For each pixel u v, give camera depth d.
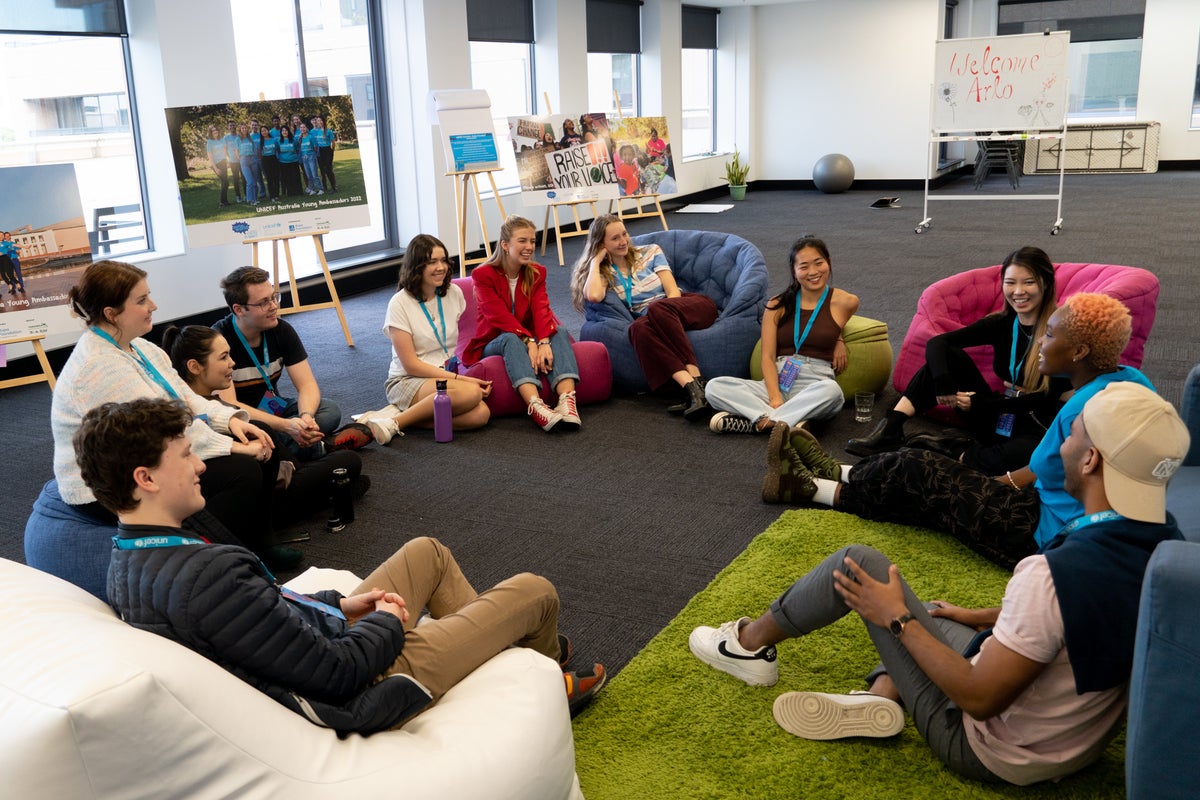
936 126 9.72
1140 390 1.63
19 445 4.51
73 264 4.96
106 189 6.30
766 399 4.30
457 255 8.92
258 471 2.98
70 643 1.39
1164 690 1.55
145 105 6.31
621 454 4.07
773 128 14.72
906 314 6.45
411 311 4.40
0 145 5.70
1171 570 1.52
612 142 9.62
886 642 1.96
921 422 4.27
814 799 1.95
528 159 9.05
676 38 12.45
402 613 1.89
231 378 3.50
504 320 4.50
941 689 1.81
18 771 1.26
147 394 2.74
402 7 8.23
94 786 1.29
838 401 4.12
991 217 10.88
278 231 6.23
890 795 1.95
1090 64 14.87
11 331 4.83
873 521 3.21
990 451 3.47
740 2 13.52
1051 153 15.20
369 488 3.76
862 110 14.14
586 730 2.20
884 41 13.81
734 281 4.99
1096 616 1.61
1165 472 1.61
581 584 2.95
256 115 6.09
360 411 4.83
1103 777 1.97
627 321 4.90
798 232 10.36
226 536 2.19
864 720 2.08
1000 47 9.30
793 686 2.32
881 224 10.73
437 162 8.58
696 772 2.04
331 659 1.60
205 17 6.42
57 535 2.67
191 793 1.37
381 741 1.64
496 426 4.47
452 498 3.65
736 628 2.36
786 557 2.98
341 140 6.35
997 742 1.81
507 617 1.96
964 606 2.62
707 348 4.63
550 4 10.02
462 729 1.69
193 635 1.50
